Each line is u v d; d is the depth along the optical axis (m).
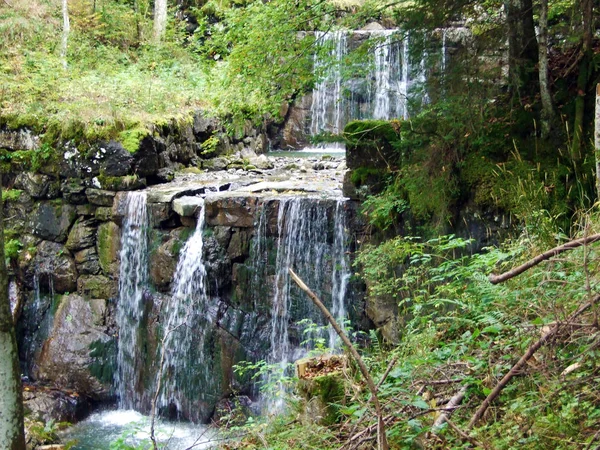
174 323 10.38
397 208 7.97
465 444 3.22
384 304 8.54
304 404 4.90
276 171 12.91
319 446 4.14
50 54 14.72
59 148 11.34
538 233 5.64
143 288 10.78
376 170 8.66
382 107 14.94
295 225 9.54
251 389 9.81
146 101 12.84
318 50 8.68
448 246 5.60
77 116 11.38
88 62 14.78
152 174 11.42
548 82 7.00
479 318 4.23
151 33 17.73
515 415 3.33
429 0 7.09
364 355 5.74
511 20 7.12
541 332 3.53
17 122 11.71
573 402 3.16
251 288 9.94
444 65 7.39
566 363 3.31
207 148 13.42
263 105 9.12
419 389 3.78
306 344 9.50
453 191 7.20
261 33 8.54
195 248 10.25
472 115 7.04
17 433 3.36
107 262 11.09
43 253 11.50
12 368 3.36
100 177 11.07
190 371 10.20
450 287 5.28
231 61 8.86
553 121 6.96
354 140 8.46
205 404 10.03
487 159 7.17
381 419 2.88
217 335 10.08
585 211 5.70
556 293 3.79
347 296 9.16
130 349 10.84
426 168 7.34
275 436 4.75
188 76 15.11
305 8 8.67
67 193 11.27
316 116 16.31
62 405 10.24
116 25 17.05
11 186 11.83
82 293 11.30
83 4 17.02
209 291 10.16
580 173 6.56
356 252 8.77
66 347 10.95
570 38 7.01
